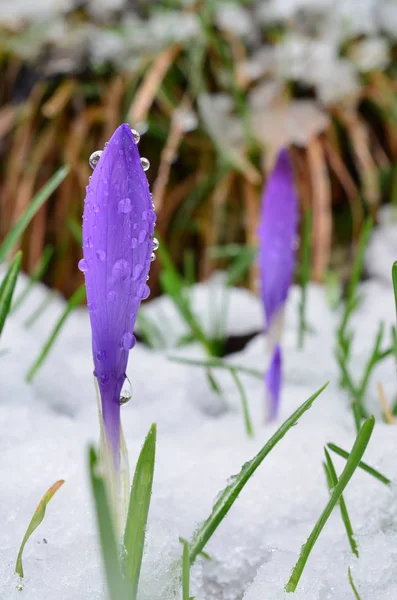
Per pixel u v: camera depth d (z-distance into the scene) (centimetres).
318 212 71
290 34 78
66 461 29
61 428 32
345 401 38
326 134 75
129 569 23
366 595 25
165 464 30
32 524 25
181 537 26
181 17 76
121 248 22
